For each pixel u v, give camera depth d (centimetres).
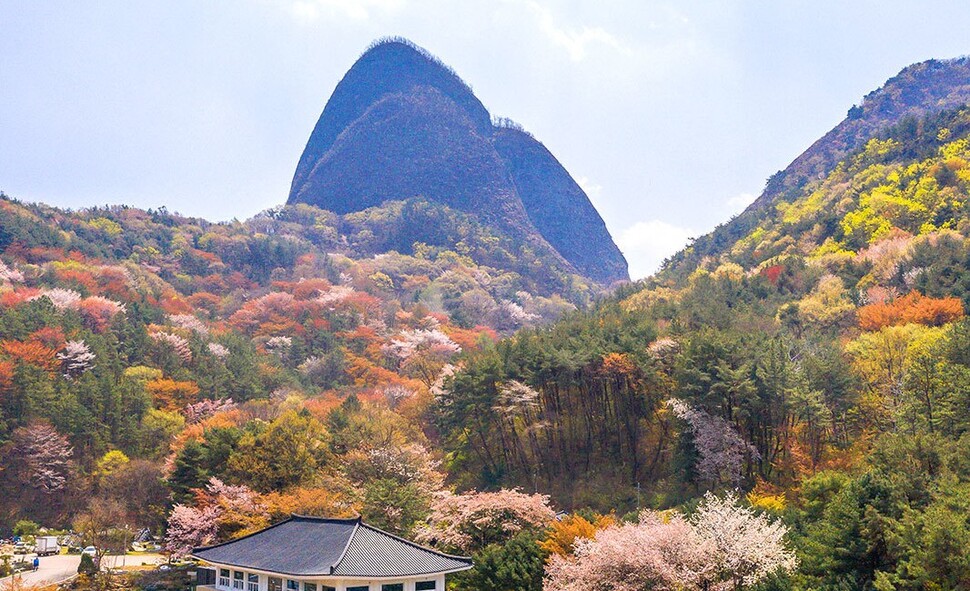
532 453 11819
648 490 10550
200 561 8181
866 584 5344
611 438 11694
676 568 5675
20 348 15150
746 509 6075
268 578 7019
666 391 11169
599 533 6162
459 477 11950
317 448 10944
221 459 10819
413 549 6906
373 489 9425
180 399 16112
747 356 10275
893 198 18412
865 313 12631
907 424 8306
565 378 11662
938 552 4997
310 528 7525
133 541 11675
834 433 9950
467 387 11962
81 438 13800
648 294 17350
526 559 6725
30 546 11431
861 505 5650
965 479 6116
